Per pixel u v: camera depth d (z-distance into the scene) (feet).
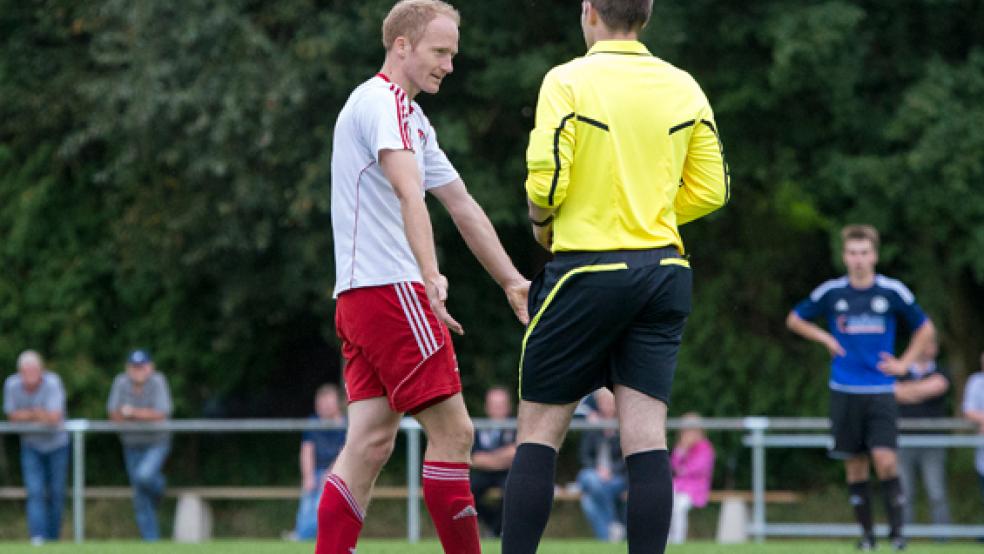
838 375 112.37
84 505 176.76
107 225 218.18
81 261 216.13
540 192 49.26
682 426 154.71
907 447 153.38
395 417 53.72
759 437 153.07
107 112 188.75
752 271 211.82
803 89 191.42
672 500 48.67
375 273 51.98
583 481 153.07
